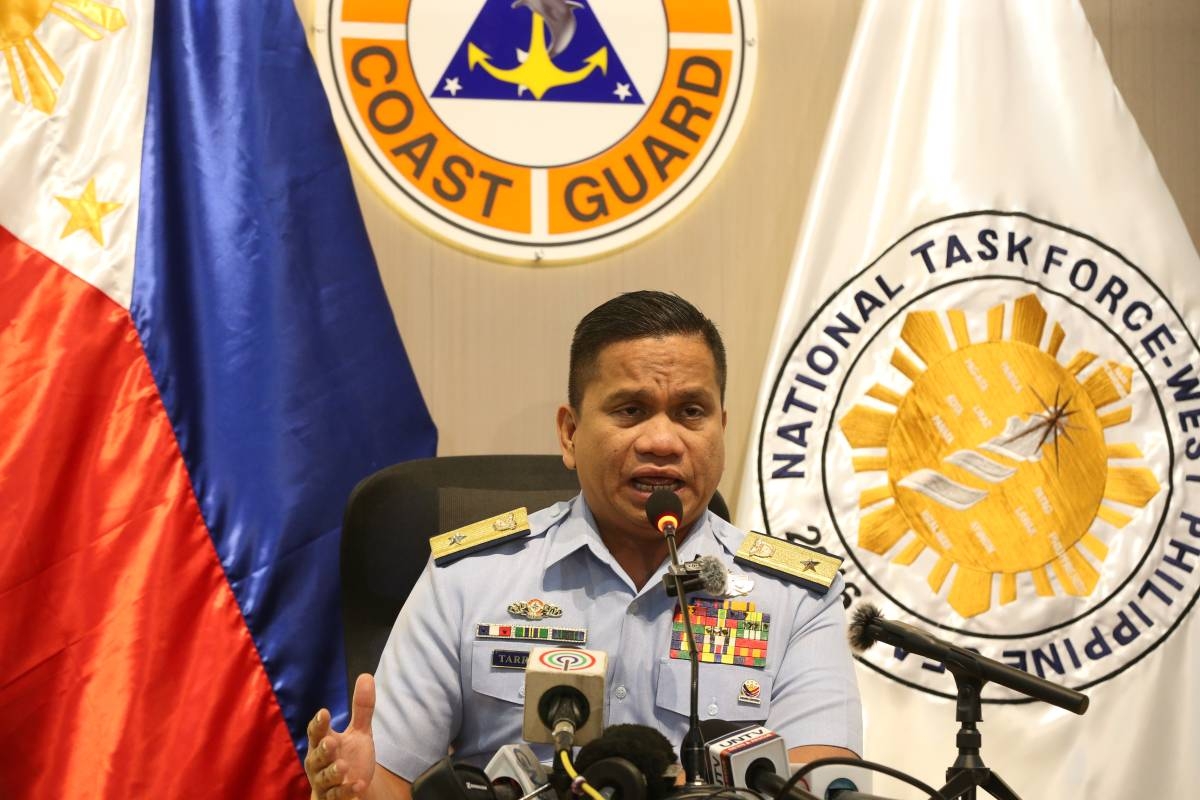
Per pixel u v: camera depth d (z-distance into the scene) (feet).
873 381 15.03
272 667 13.44
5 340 13.34
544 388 15.66
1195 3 16.47
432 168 15.51
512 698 9.56
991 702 14.73
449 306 15.58
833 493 14.92
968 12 15.51
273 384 13.85
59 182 13.82
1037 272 15.14
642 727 6.37
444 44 15.53
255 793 13.16
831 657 9.70
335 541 13.89
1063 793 14.55
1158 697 14.73
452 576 10.15
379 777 9.20
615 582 9.93
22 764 12.66
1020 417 15.01
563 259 15.65
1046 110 15.37
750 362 15.89
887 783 14.48
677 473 9.43
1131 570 14.88
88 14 14.14
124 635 13.04
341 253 14.40
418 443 14.57
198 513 13.52
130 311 13.73
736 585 9.85
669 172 15.81
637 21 15.80
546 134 15.65
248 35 14.39
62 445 13.25
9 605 12.80
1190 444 15.01
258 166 14.17
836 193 15.28
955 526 14.93
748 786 6.43
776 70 16.02
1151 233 15.16
